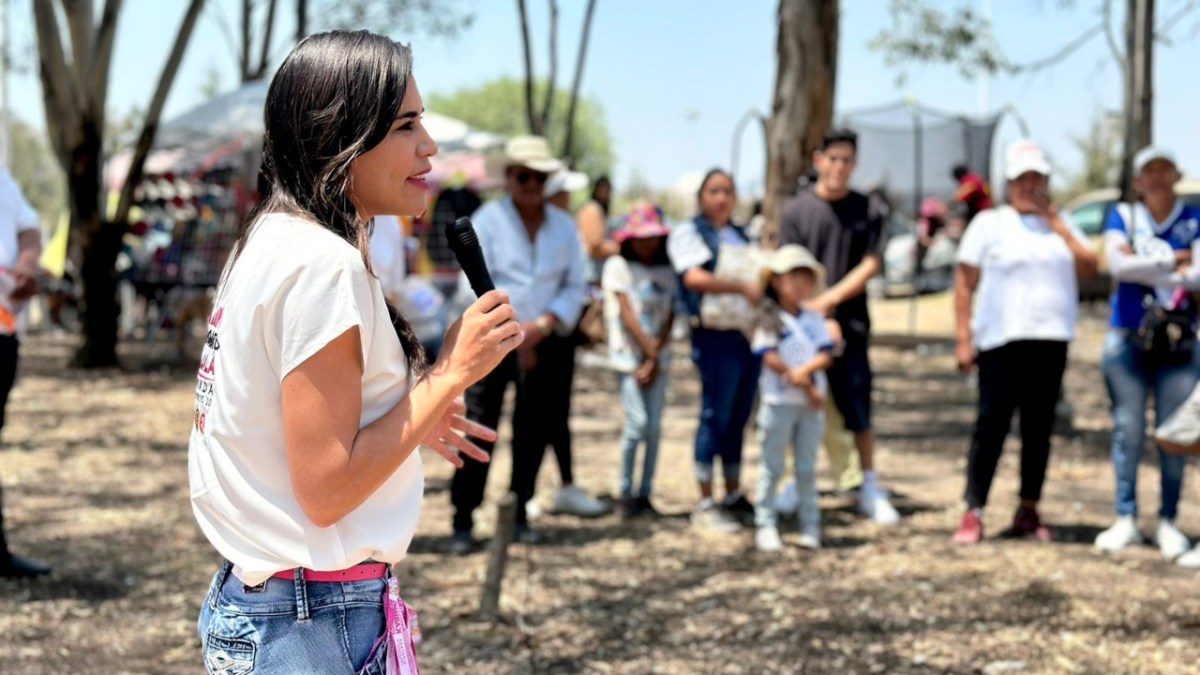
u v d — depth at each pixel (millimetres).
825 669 4195
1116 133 28531
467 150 15625
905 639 4473
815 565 5465
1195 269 5277
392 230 6164
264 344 1853
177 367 12773
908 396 11180
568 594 5039
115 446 8383
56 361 13188
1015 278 5660
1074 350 14922
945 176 15547
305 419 1816
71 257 12641
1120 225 5465
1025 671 4129
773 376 5645
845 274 6238
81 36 12188
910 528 6168
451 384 1922
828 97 8688
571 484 6512
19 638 4441
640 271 6398
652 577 5293
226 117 12867
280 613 1914
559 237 5816
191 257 13266
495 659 4305
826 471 7688
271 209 1920
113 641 4457
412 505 2029
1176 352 5332
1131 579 5176
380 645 1975
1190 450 5301
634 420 6402
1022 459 5895
